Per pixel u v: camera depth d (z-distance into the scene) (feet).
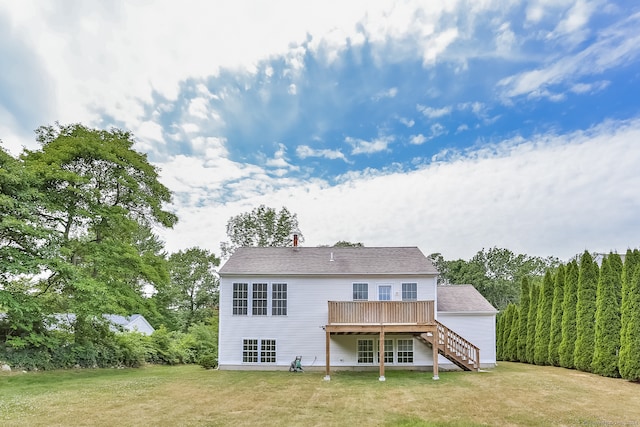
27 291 52.90
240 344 57.62
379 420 26.27
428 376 49.26
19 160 50.60
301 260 62.64
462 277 153.38
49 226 51.90
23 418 26.13
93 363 55.31
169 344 78.74
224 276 58.75
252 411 28.94
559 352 59.67
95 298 48.29
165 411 28.76
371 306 48.88
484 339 59.98
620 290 49.93
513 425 24.95
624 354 44.91
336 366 56.95
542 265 178.19
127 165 57.77
